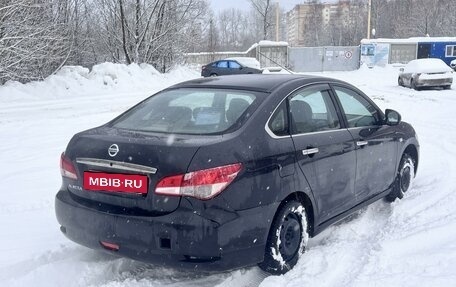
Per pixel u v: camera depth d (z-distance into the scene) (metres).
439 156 8.16
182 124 3.94
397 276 3.72
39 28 20.27
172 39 31.14
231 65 30.61
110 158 3.54
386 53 42.22
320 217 4.27
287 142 3.90
